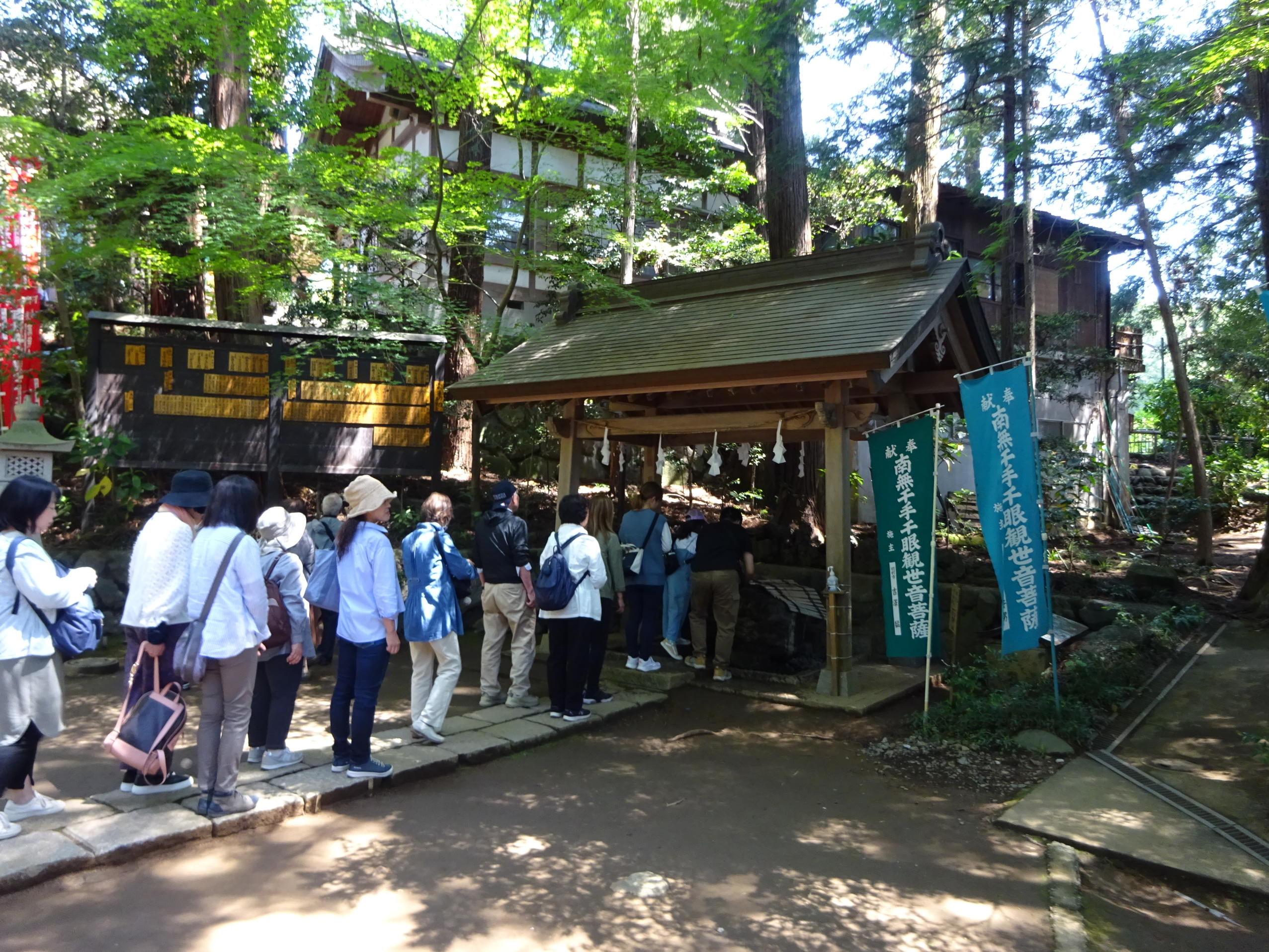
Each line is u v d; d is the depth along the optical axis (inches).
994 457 222.8
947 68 339.3
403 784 181.9
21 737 141.3
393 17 338.0
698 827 164.6
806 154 363.6
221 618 148.9
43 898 128.3
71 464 414.3
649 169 437.4
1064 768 195.8
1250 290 353.1
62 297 372.2
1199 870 144.9
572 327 333.1
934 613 293.1
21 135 305.1
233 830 153.6
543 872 143.0
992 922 129.7
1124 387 684.7
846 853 153.6
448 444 491.2
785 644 283.6
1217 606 340.5
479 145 441.4
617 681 273.6
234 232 308.0
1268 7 237.5
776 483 466.9
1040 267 639.8
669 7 336.5
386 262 438.6
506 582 235.1
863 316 242.1
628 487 520.7
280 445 348.8
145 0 342.0
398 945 119.0
